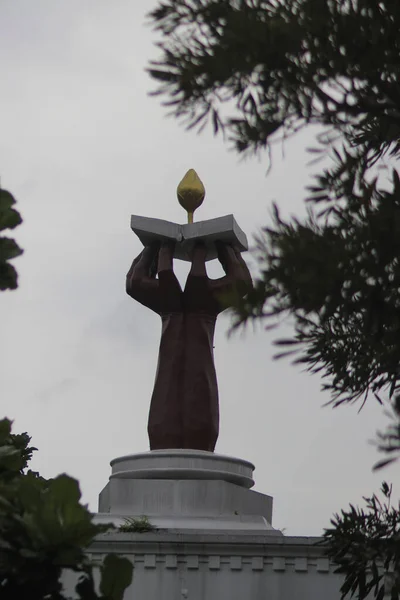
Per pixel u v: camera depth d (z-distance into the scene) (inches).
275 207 586.2
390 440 511.8
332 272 566.9
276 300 573.6
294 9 615.5
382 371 638.5
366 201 585.3
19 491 548.7
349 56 601.9
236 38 607.5
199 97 625.3
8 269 603.5
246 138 621.3
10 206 600.7
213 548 1131.3
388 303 573.9
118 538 1134.4
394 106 612.1
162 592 1120.2
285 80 614.2
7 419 636.7
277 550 1126.4
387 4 601.3
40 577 537.3
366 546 665.6
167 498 1236.5
